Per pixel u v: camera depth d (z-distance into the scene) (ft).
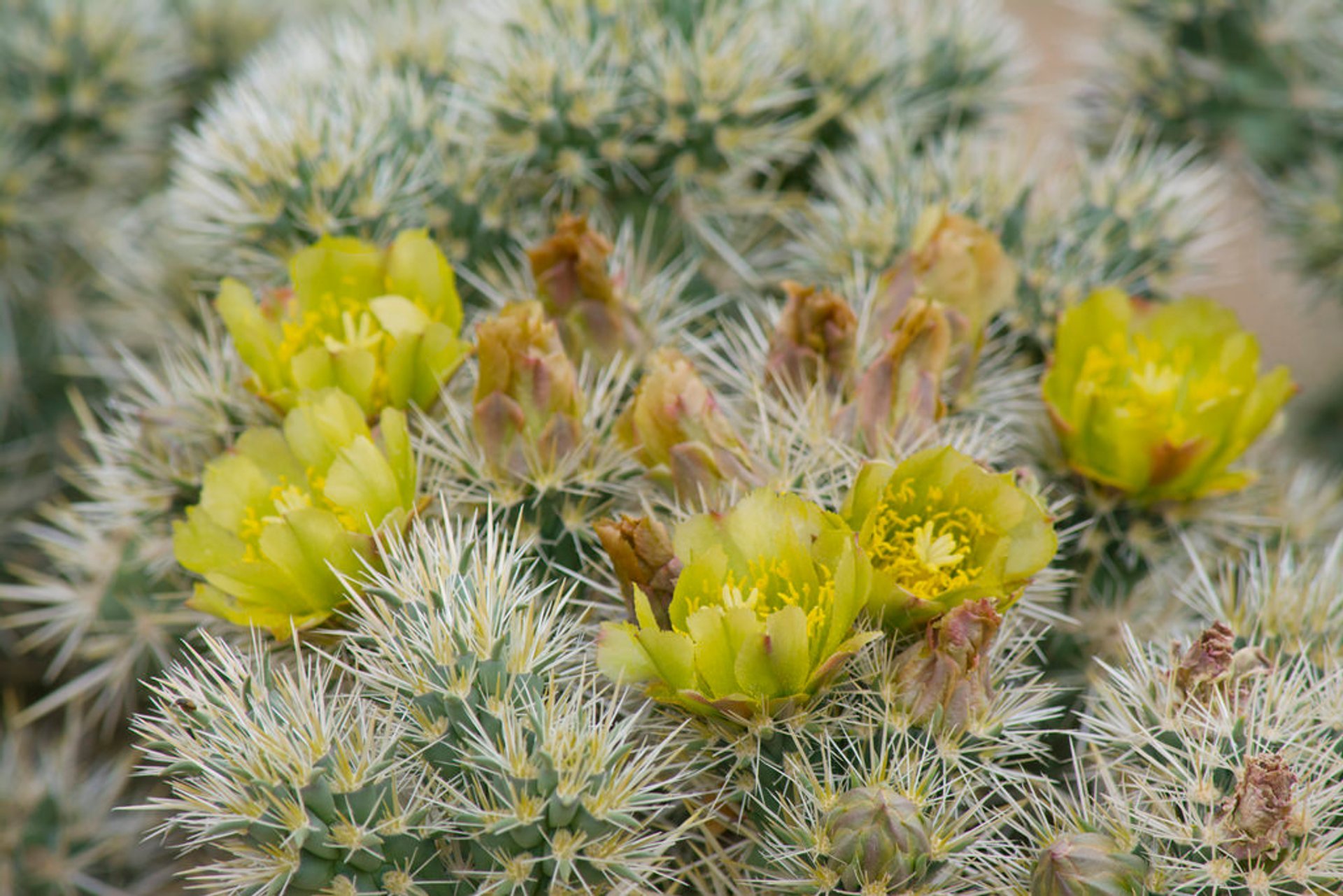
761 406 2.25
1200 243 2.60
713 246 2.57
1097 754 2.18
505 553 2.15
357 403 2.26
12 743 2.59
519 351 2.23
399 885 2.07
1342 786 2.10
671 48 2.52
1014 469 2.21
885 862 2.07
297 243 2.46
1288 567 2.33
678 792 2.13
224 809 2.08
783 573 2.11
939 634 2.11
